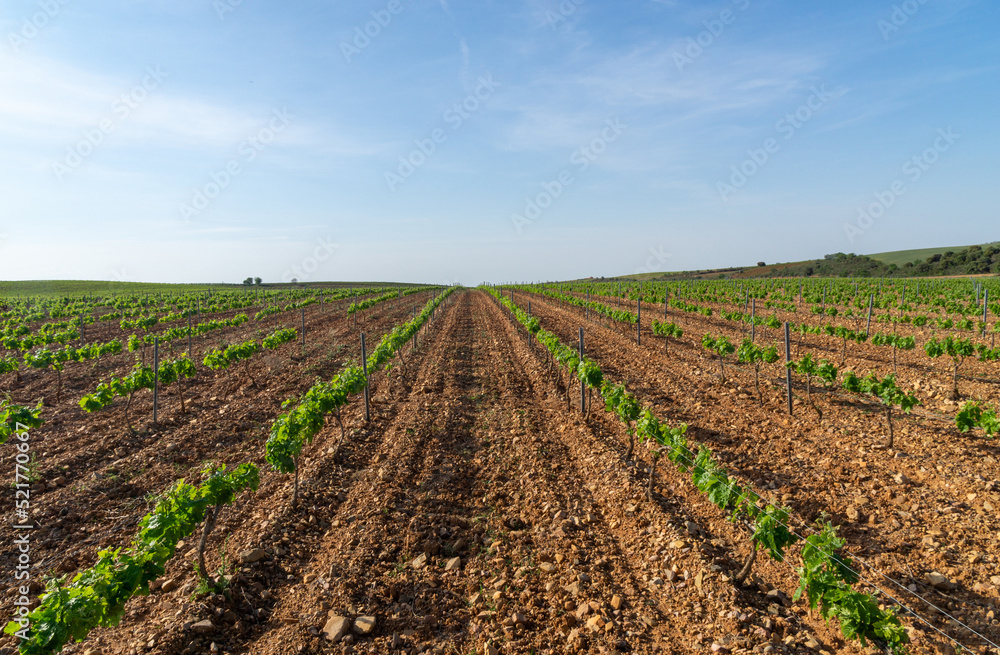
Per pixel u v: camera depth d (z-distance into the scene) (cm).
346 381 1147
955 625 486
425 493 818
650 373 1606
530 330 2150
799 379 1419
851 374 1055
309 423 852
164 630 493
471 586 588
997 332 1806
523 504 788
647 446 943
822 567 472
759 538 528
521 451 1002
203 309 3975
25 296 6462
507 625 517
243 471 611
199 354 2186
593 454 955
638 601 548
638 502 758
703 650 468
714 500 621
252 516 746
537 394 1459
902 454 862
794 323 2641
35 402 1385
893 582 556
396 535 693
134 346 1803
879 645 452
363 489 838
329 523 740
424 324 3127
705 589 550
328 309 4400
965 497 715
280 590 585
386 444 1054
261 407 1319
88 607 426
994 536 618
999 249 6862
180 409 1300
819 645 464
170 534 516
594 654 471
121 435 1098
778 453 916
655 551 636
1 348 2295
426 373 1753
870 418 1070
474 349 2281
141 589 486
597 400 1323
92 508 782
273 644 490
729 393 1325
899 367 1520
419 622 526
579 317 3372
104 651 474
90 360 1972
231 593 555
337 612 532
